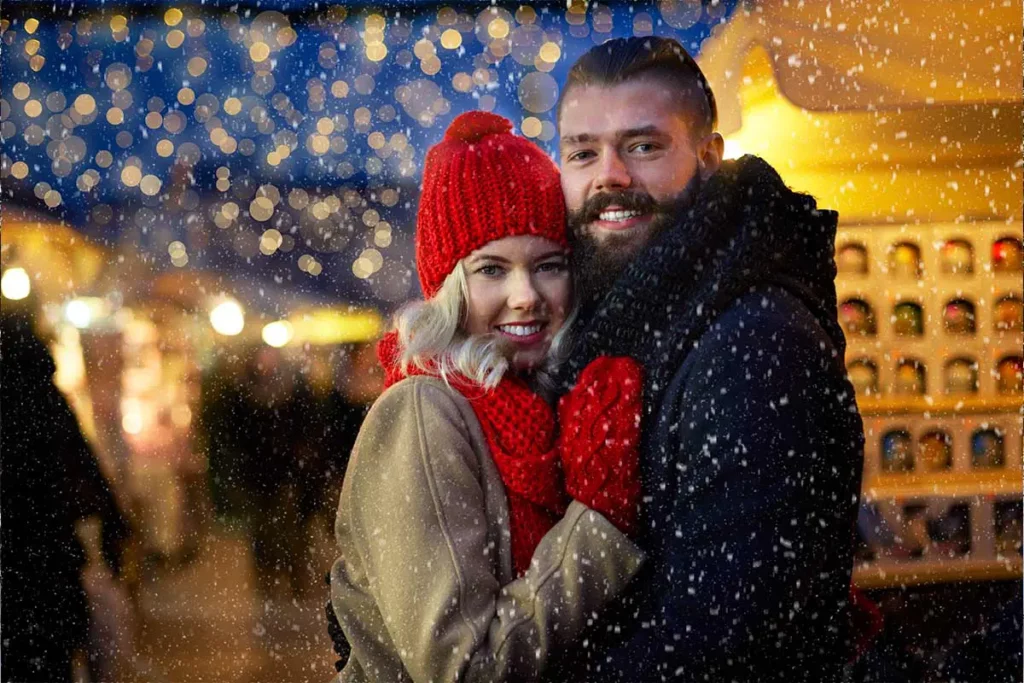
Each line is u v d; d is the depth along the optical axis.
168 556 4.54
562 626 1.34
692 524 1.33
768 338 1.34
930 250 3.22
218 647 3.62
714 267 1.38
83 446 3.26
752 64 2.72
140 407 5.91
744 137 2.90
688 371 1.36
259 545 4.69
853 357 3.24
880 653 1.85
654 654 1.34
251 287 5.77
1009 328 3.24
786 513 1.31
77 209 5.69
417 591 1.39
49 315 5.53
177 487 5.11
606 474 1.37
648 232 1.47
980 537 3.09
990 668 1.65
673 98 1.47
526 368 1.55
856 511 1.43
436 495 1.41
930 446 3.21
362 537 1.51
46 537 3.14
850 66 2.62
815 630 1.39
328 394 5.39
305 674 3.38
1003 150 2.97
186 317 5.95
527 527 1.44
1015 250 3.22
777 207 1.42
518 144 1.57
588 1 2.82
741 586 1.31
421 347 1.51
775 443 1.32
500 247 1.52
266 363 5.44
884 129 2.85
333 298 5.72
